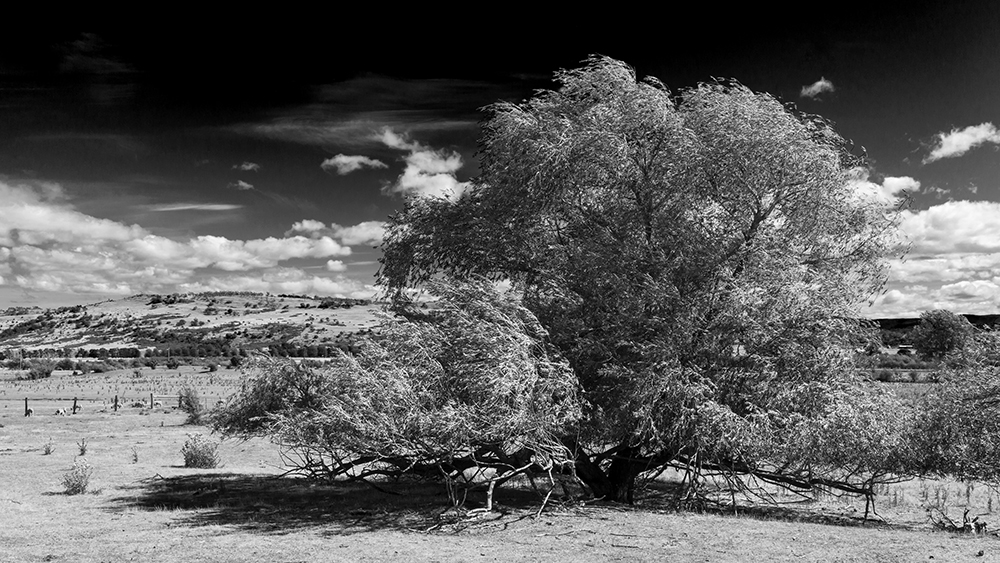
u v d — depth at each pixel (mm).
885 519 16484
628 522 14695
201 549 12117
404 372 15031
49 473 23703
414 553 11633
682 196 17297
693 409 15781
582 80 18531
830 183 17438
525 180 17969
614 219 17828
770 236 17391
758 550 11844
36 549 12266
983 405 17031
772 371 16234
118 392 68562
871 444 15961
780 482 17844
